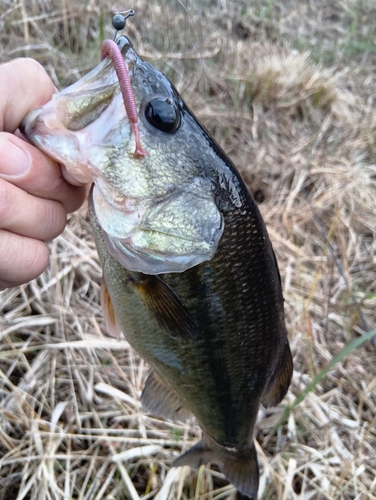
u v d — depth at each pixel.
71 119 0.17
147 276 0.20
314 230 0.48
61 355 0.35
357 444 0.34
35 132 0.18
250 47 0.69
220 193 0.20
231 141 0.56
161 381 0.26
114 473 0.31
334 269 0.44
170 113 0.18
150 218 0.19
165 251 0.19
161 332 0.22
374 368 0.38
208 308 0.21
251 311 0.22
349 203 0.50
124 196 0.18
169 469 0.31
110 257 0.20
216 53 0.65
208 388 0.24
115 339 0.37
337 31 0.84
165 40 0.60
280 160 0.55
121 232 0.19
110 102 0.17
